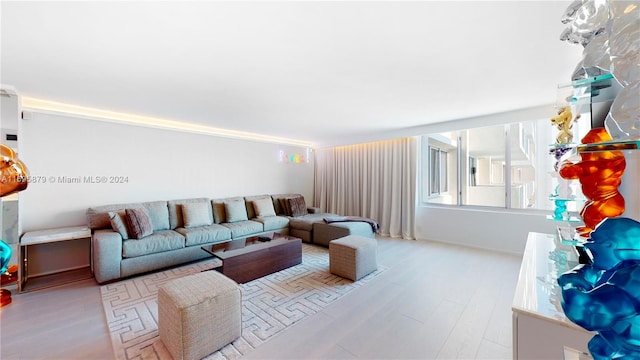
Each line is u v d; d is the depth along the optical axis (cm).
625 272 42
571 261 138
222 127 466
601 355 47
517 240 384
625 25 60
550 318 83
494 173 425
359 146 580
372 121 413
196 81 239
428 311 223
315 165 684
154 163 406
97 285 279
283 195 578
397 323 206
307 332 195
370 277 298
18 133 270
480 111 349
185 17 144
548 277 118
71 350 174
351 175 596
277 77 231
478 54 189
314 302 240
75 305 234
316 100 298
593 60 82
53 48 178
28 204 304
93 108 334
